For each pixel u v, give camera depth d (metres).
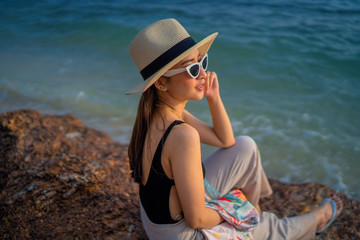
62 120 5.02
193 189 1.80
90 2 16.56
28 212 2.64
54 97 7.40
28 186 2.81
